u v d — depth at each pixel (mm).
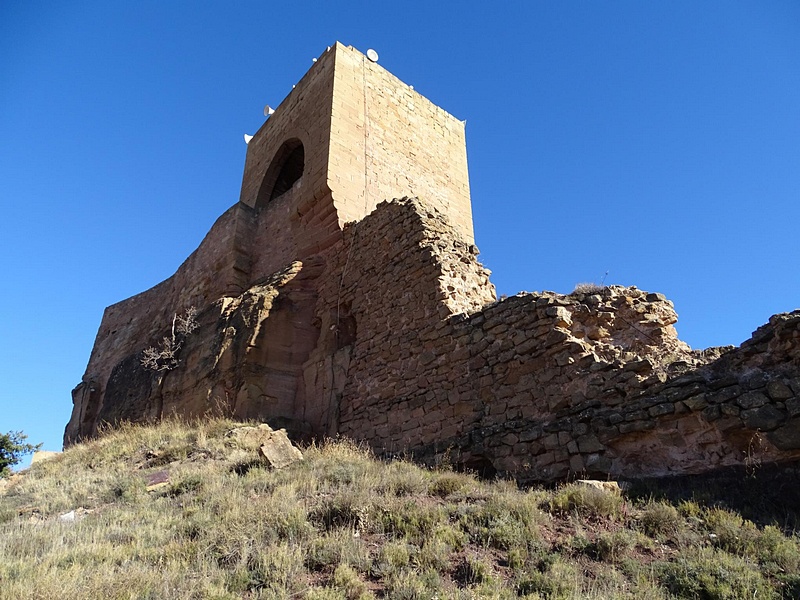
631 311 10359
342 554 5852
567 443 8992
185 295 23391
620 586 5188
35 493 10609
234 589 5320
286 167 24453
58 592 5102
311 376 15367
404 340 13109
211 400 15445
